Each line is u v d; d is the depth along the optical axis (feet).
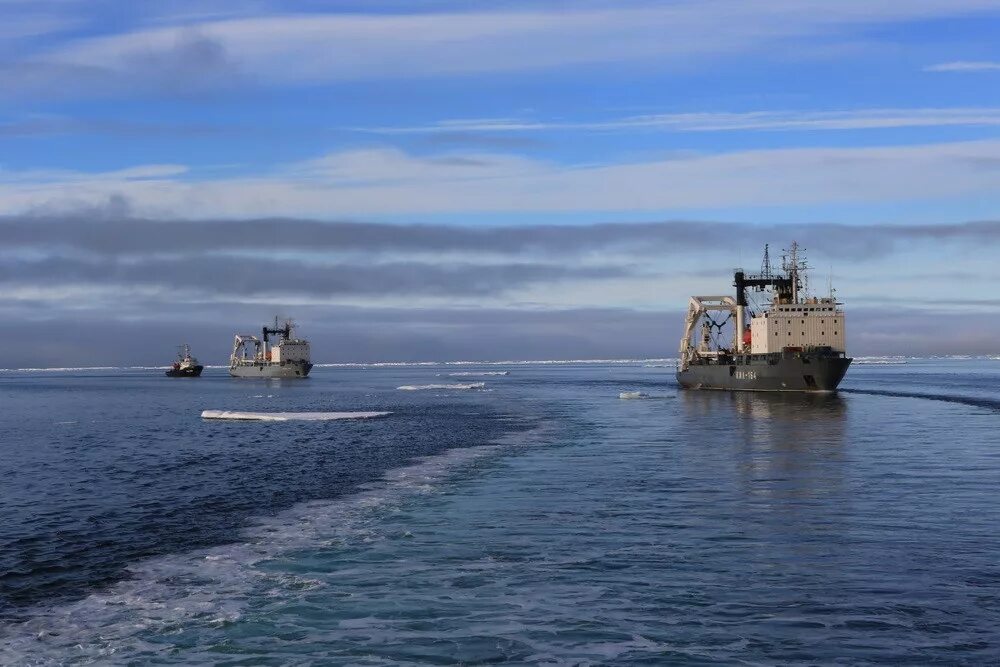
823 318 343.46
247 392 535.19
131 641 54.34
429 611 59.26
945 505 94.22
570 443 169.37
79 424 265.54
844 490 105.09
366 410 312.29
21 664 50.70
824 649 51.47
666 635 54.19
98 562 74.49
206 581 67.51
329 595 63.05
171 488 118.73
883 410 250.57
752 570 67.97
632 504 97.45
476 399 379.76
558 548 76.13
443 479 120.98
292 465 142.61
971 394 334.44
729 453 147.13
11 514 99.76
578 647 52.54
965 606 58.49
